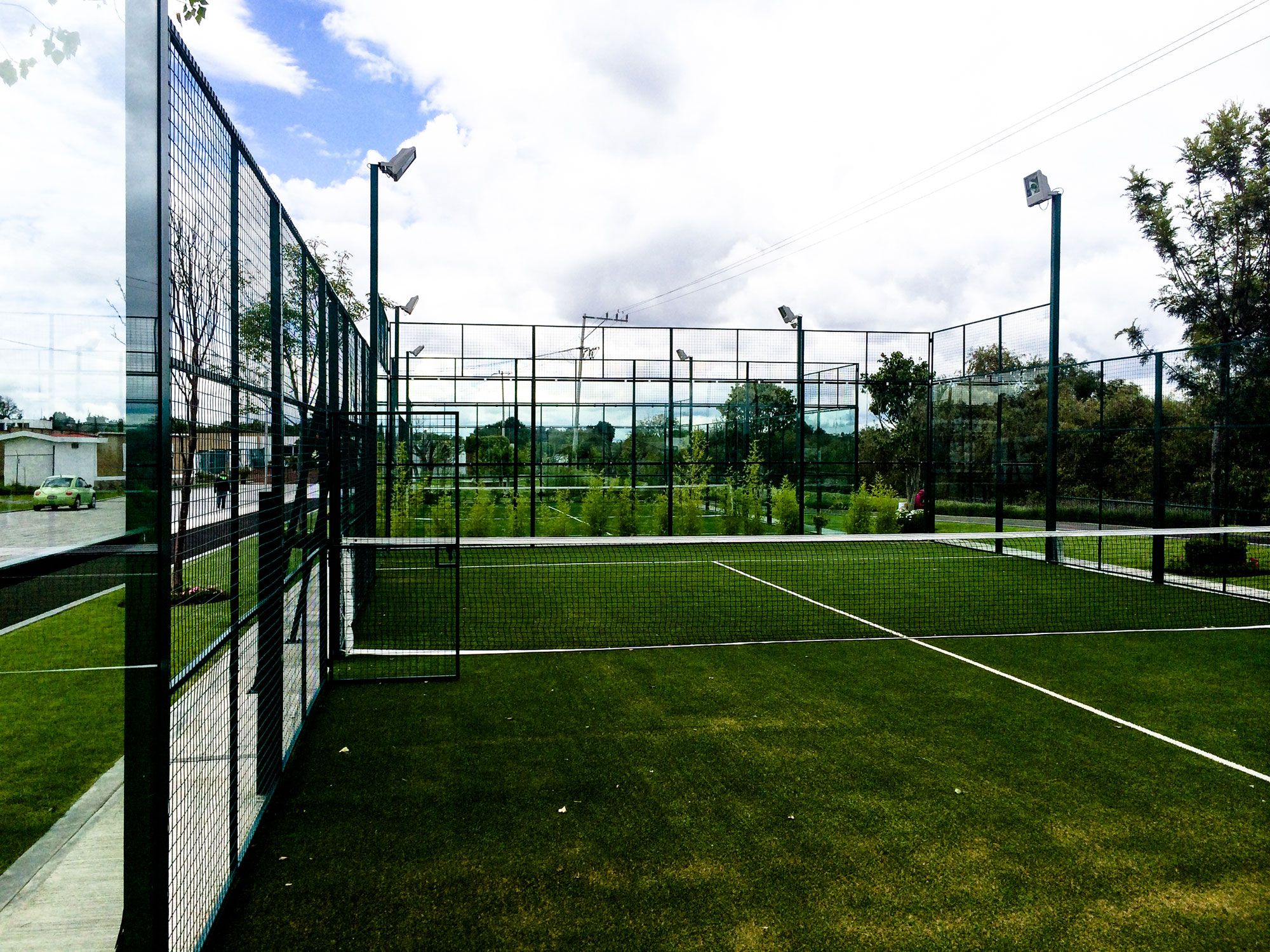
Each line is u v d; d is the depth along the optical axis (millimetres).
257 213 3674
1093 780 4672
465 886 3424
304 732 5367
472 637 8383
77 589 3484
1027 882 3525
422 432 20234
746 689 6500
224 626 3143
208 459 2785
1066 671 7113
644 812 4203
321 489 6297
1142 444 14086
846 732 5496
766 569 13891
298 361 5031
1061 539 14633
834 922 3197
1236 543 12469
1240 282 20000
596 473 20859
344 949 2949
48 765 4609
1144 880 3549
